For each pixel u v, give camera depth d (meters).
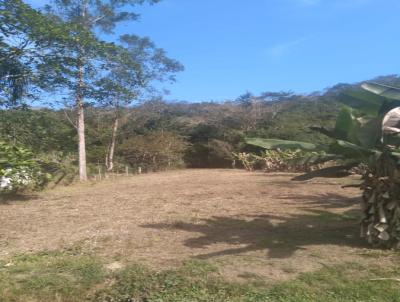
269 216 8.10
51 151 17.84
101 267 5.07
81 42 14.70
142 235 6.67
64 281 4.68
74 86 18.38
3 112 14.14
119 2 22.05
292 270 4.86
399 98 5.43
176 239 6.38
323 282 4.50
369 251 5.51
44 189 14.31
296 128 33.06
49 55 14.24
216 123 38.84
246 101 43.56
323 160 5.68
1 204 10.75
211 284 4.48
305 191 12.02
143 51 28.56
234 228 7.07
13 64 13.82
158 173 25.92
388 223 5.54
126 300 4.29
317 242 6.04
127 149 31.27
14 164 9.46
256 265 5.04
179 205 9.72
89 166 25.48
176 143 32.66
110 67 18.66
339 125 5.66
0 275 4.89
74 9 21.34
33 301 4.32
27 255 5.70
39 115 15.48
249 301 4.09
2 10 12.43
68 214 8.95
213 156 35.72
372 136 5.47
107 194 12.60
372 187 5.69
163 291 4.38
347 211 8.52
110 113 32.47
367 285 4.38
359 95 5.76
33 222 8.09
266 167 23.00
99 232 6.97
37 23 13.11
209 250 5.73
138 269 4.93
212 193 11.92
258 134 34.62
